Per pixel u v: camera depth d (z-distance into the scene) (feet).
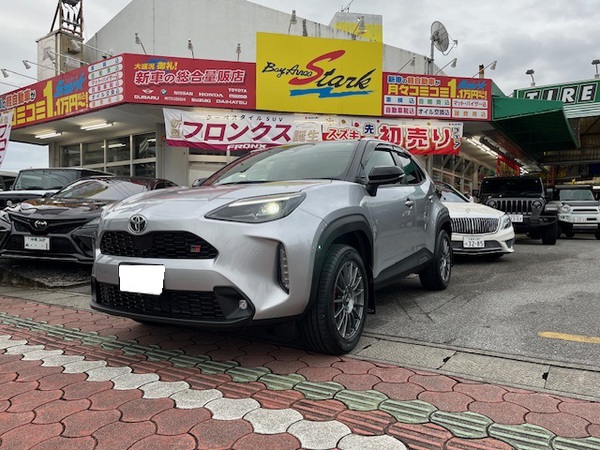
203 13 43.60
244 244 7.83
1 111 43.27
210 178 12.60
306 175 10.96
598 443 5.88
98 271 9.15
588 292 14.90
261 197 8.45
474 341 10.07
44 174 29.99
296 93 34.76
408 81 36.14
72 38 47.39
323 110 35.12
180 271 7.93
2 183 43.47
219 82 33.88
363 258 10.43
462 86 36.94
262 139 34.81
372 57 35.55
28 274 17.67
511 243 22.38
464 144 51.90
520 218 30.73
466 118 37.04
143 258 8.48
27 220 16.57
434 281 15.19
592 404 6.96
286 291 8.02
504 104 37.70
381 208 11.03
